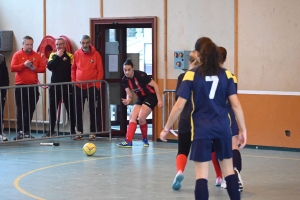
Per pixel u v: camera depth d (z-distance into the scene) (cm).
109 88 1255
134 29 1414
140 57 1409
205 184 527
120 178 781
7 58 1377
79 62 1170
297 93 1019
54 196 670
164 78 1164
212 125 522
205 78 522
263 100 1052
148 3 1173
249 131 1070
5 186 730
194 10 1124
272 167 870
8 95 1377
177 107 529
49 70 1230
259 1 1052
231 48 1088
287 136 1035
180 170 684
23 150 1054
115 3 1212
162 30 1161
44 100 1327
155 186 726
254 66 1066
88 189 710
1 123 1120
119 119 1285
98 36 1245
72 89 1180
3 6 1373
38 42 1326
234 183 541
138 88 1055
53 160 935
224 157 534
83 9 1253
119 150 1049
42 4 1309
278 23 1037
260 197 665
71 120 1204
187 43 1136
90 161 924
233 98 533
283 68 1039
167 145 1120
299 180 770
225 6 1089
